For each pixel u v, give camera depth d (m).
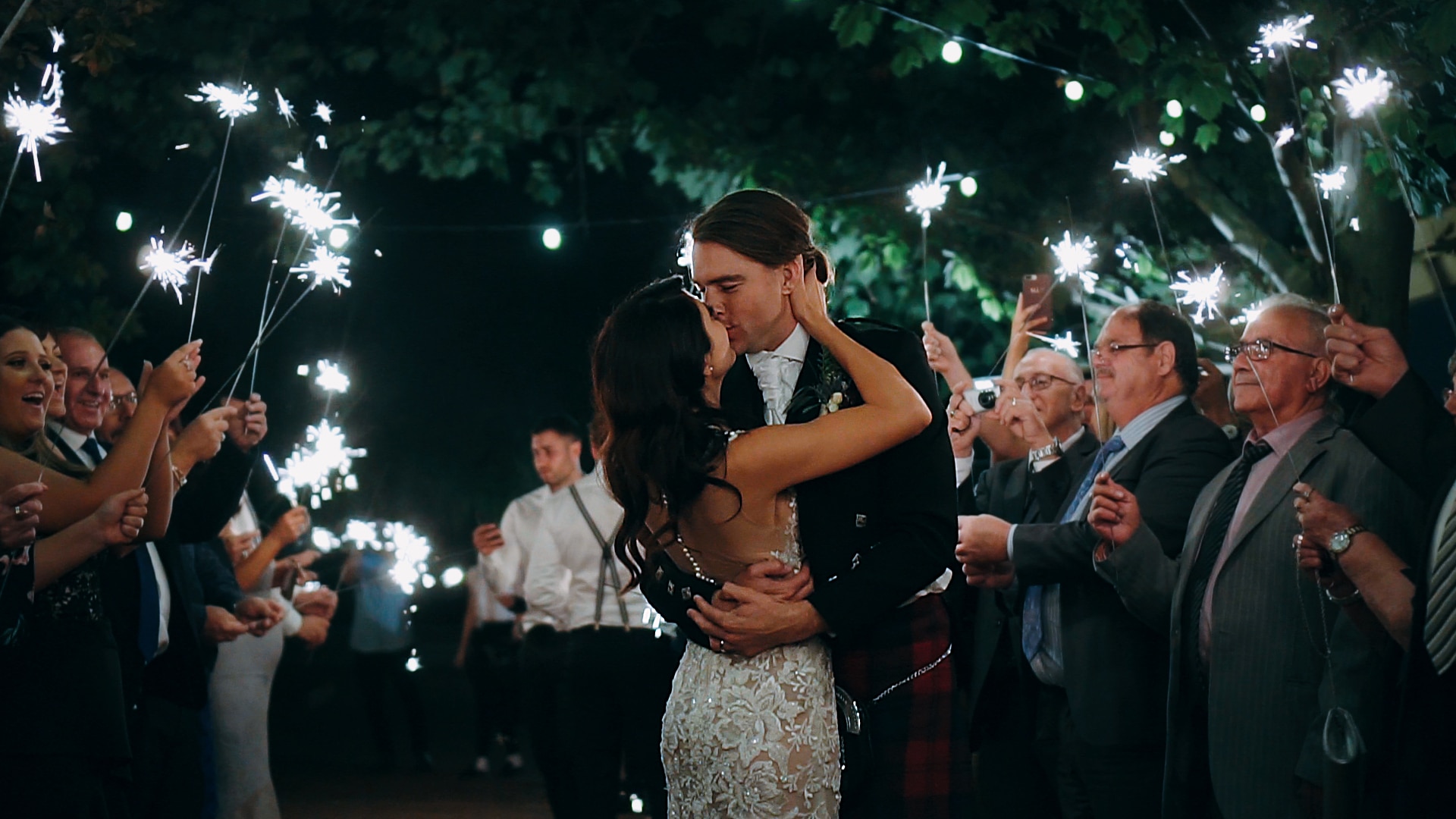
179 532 4.95
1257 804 3.56
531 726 6.06
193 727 5.01
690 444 2.92
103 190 8.46
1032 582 4.08
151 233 8.22
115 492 3.58
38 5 4.41
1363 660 3.32
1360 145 5.51
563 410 14.30
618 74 10.67
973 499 4.69
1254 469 3.80
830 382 3.09
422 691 17.30
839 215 9.87
